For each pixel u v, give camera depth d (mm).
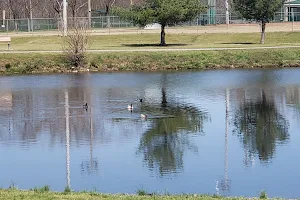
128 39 81000
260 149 32875
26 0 125938
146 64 62188
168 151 32656
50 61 62000
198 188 26703
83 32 63656
